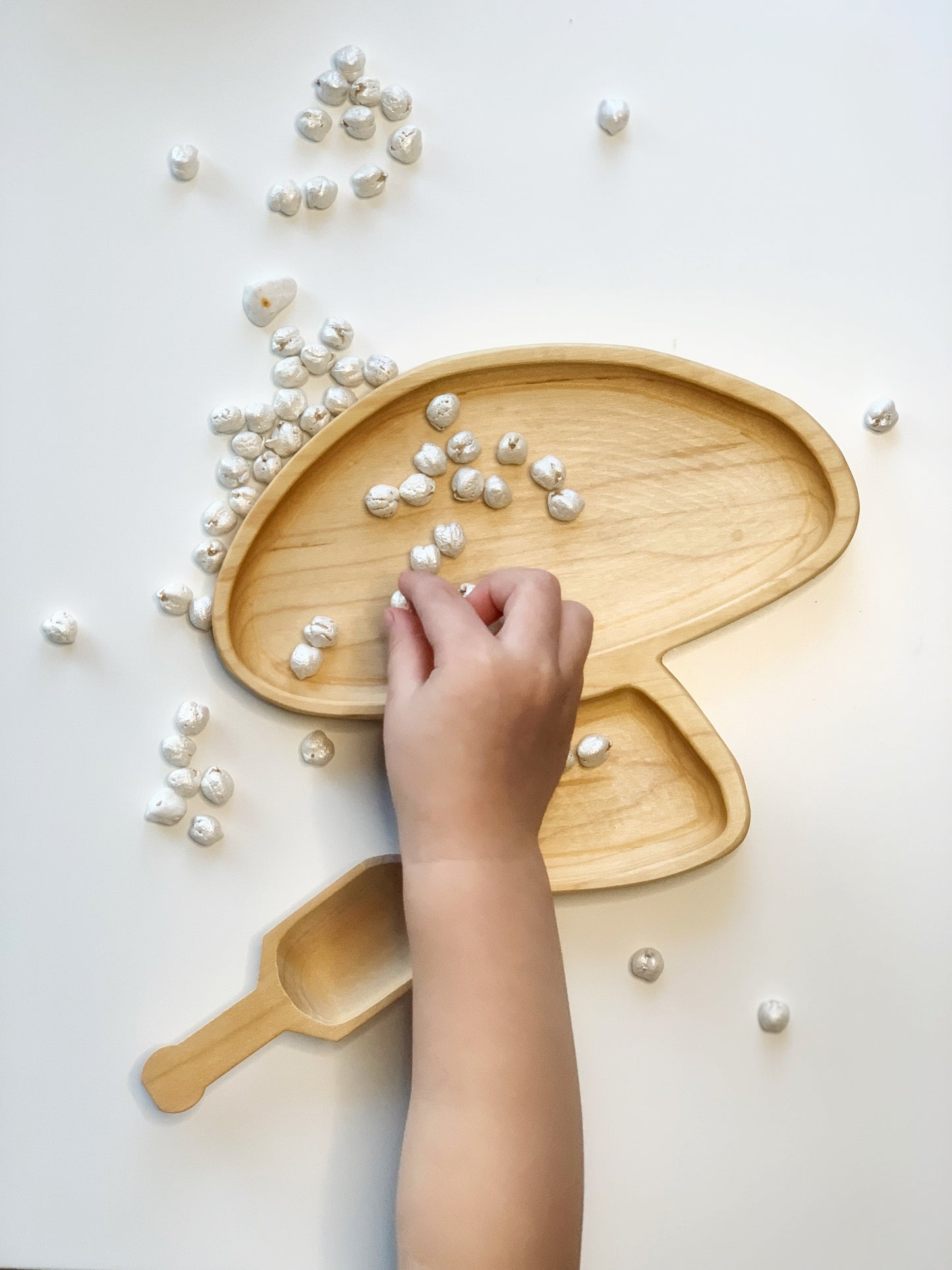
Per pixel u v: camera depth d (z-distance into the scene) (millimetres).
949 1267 318
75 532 308
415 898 261
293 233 313
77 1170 304
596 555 315
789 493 317
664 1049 317
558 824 313
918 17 326
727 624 314
